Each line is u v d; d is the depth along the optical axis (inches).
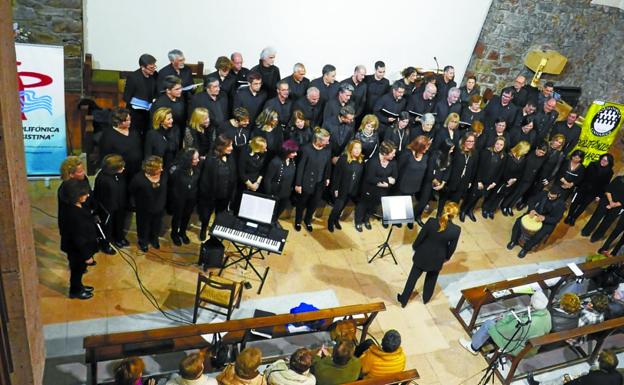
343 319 221.1
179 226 265.7
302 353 165.9
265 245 233.1
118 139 235.8
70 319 217.2
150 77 279.4
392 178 285.0
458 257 301.3
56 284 230.1
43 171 279.9
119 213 242.4
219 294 226.8
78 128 305.6
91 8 301.7
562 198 312.5
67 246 206.5
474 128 297.3
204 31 332.8
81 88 320.8
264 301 245.4
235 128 261.1
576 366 245.6
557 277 265.3
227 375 162.2
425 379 229.5
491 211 338.3
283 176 263.9
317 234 293.4
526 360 241.4
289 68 369.4
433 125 311.3
